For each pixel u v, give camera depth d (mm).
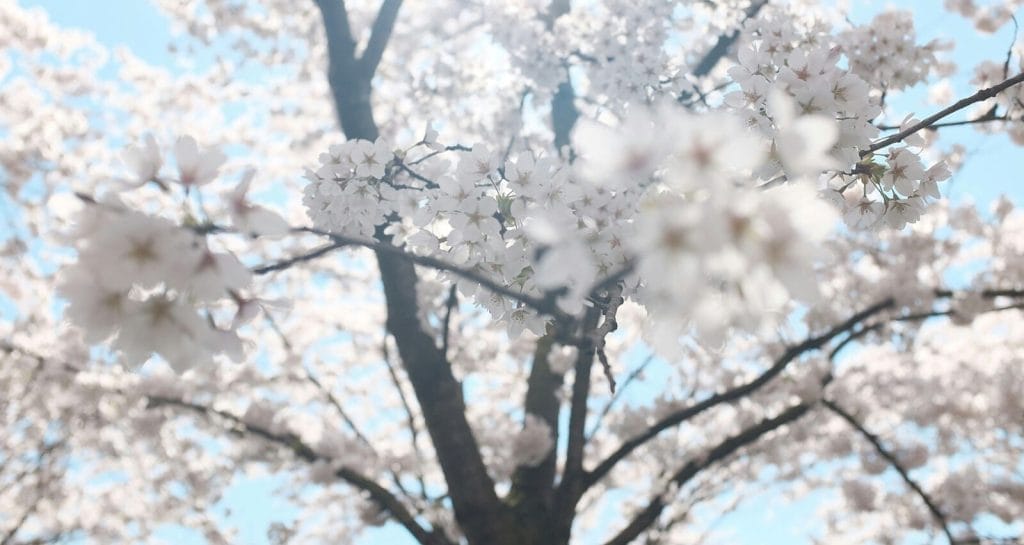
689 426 9289
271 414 6797
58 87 9461
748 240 1015
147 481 8188
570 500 5875
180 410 7133
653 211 1016
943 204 7934
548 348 7172
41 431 7840
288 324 9836
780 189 1022
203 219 1318
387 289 6371
